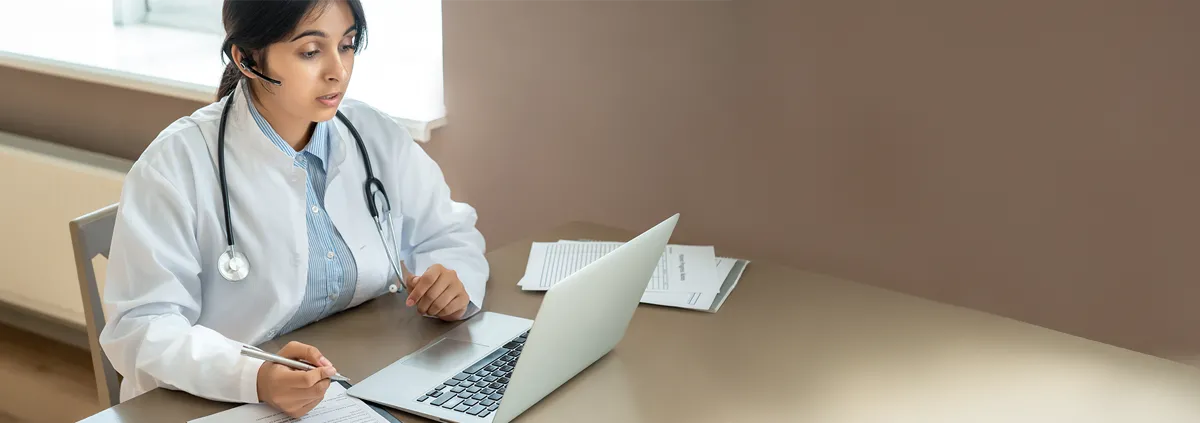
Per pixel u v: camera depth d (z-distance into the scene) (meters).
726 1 2.04
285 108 1.39
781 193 2.12
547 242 1.77
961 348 1.42
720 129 2.13
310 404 1.19
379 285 1.54
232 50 1.36
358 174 1.56
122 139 2.72
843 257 2.11
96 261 2.63
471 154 2.43
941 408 1.25
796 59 2.01
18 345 2.85
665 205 2.24
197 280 1.41
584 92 2.24
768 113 2.07
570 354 1.25
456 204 1.76
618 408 1.23
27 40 2.81
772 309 1.53
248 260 1.43
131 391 1.38
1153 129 1.78
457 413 1.19
